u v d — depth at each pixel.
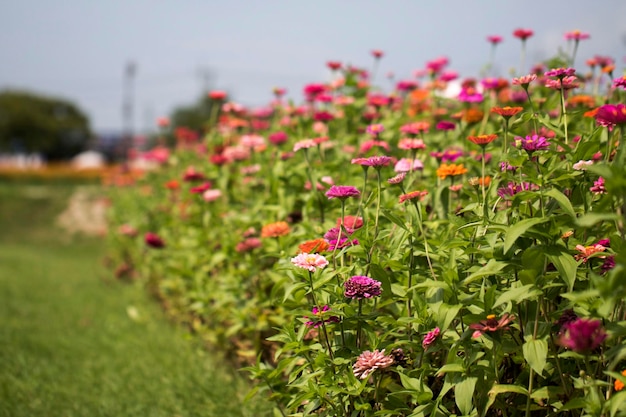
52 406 3.89
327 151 4.52
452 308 2.23
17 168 39.25
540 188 2.27
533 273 2.11
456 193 3.31
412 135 3.99
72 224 17.23
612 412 1.86
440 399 2.29
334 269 2.64
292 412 2.90
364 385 2.37
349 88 5.16
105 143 75.69
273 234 3.33
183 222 5.89
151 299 7.07
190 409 3.72
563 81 2.79
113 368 4.61
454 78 4.80
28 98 70.19
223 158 4.95
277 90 5.55
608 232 2.44
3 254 11.62
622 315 2.10
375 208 3.23
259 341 3.92
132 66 52.19
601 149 2.40
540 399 2.25
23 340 5.31
